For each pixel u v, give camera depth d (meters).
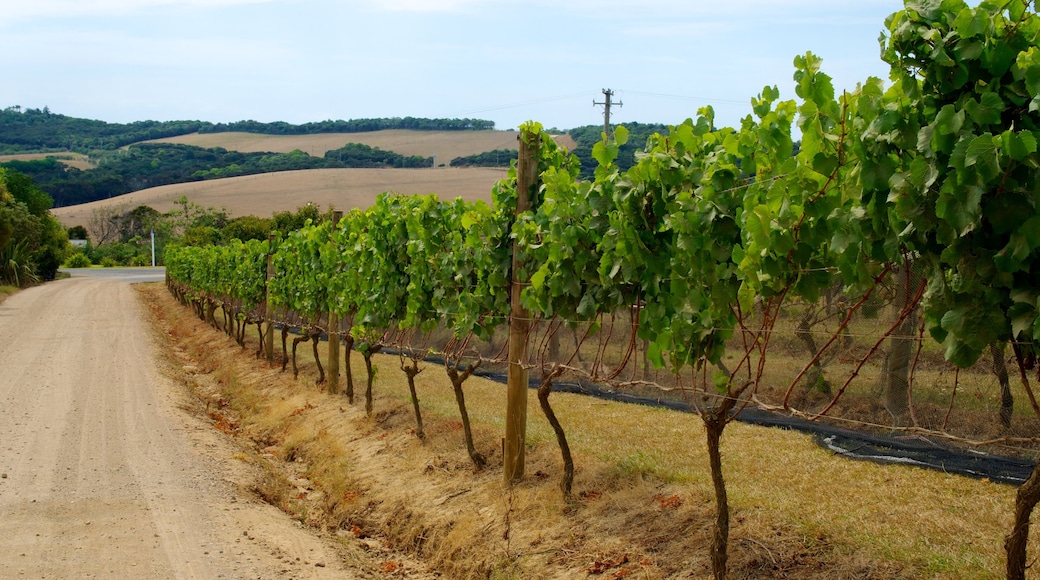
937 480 6.29
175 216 79.25
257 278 18.67
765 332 4.31
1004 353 3.88
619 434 8.41
